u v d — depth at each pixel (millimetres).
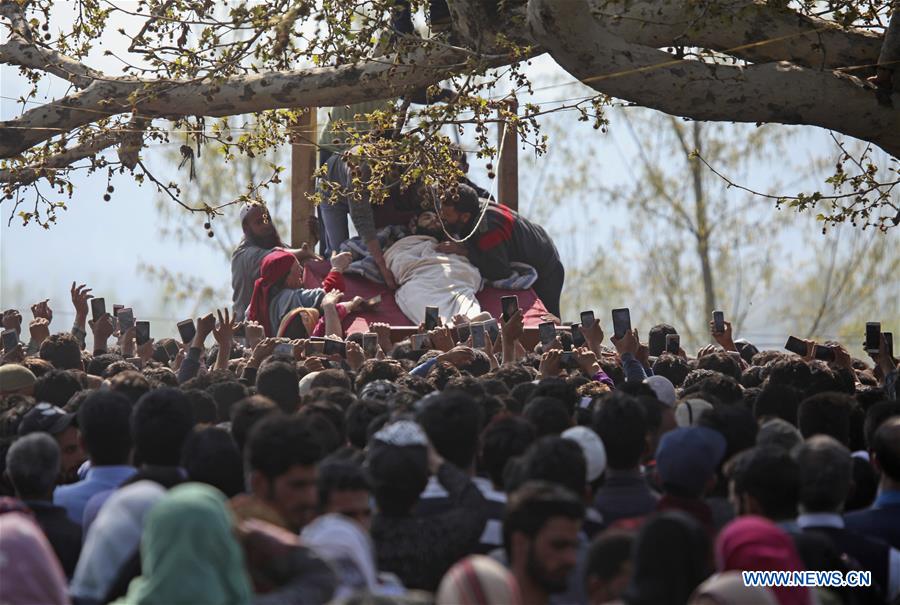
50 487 12727
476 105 23422
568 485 11711
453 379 17609
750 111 21516
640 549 9281
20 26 26141
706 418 14062
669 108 21469
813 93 21531
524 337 31250
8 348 23391
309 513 11008
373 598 8859
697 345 87562
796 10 23266
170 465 12773
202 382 19312
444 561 11430
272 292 33750
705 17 22547
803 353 24797
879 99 21844
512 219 35125
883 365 23531
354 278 34281
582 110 23406
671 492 12273
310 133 36188
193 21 23750
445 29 25641
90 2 26406
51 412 15125
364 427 14391
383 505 11664
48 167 25062
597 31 20625
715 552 11547
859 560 12094
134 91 23781
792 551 9820
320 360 21719
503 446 12906
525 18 22422
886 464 13195
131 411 13555
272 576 9203
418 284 33219
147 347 25500
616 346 22391
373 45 24125
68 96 24891
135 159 25062
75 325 25672
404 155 24359
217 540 8609
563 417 14727
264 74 24172
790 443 13930
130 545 10312
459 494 11852
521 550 9711
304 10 22547
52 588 9453
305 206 37031
